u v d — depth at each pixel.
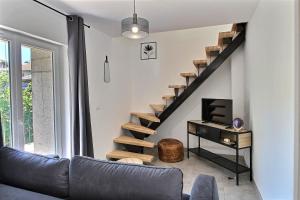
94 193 1.47
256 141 2.82
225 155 4.26
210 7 2.66
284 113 1.75
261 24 2.44
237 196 2.68
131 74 4.98
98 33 3.64
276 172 1.98
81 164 1.58
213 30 4.41
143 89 4.96
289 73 1.63
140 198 1.35
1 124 2.04
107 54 3.95
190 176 3.29
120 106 4.50
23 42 2.43
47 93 2.81
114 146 4.21
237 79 3.91
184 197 1.54
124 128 4.48
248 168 3.17
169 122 4.78
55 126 2.91
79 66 2.86
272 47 2.04
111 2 2.48
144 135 4.44
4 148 1.96
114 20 3.10
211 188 1.38
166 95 4.78
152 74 4.88
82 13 2.82
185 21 3.16
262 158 2.50
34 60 2.61
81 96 2.86
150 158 3.73
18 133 2.38
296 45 1.50
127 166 1.50
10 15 2.14
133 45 4.94
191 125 4.16
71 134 2.94
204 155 3.91
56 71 2.91
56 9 2.67
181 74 4.12
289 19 1.61
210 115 3.93
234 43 3.67
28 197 1.59
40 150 2.71
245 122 3.76
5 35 2.23
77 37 2.84
